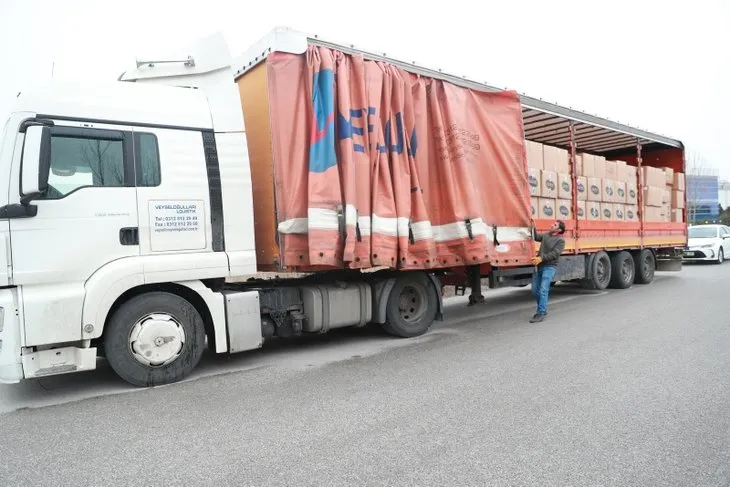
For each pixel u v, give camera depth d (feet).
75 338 15.47
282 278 22.75
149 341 16.80
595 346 21.12
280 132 18.98
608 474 10.35
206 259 17.70
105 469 10.95
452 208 23.15
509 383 16.37
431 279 24.99
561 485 9.95
